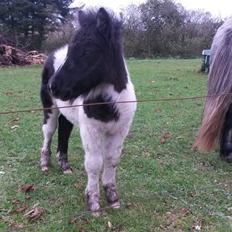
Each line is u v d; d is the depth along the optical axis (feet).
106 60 3.76
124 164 5.75
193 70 17.79
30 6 28.43
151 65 20.53
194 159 6.00
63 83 3.80
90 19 3.72
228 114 5.56
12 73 17.35
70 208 4.46
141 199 4.68
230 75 5.37
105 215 4.27
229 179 5.30
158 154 6.23
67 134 5.39
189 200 4.71
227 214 4.41
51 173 5.46
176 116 8.69
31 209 4.46
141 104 9.79
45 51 27.71
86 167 4.17
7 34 27.68
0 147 6.55
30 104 10.12
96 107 3.90
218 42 5.56
